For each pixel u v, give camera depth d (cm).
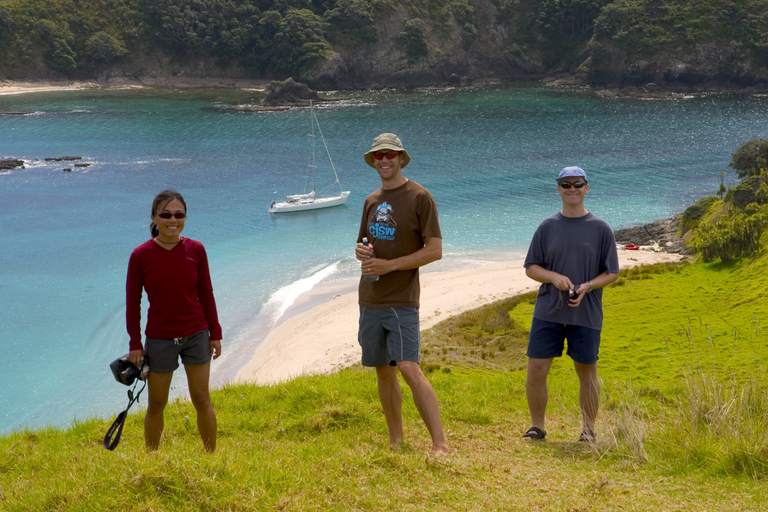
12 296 3691
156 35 13975
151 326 545
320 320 3225
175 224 534
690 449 538
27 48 13362
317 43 13700
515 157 7544
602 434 652
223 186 6538
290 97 11988
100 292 3759
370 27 14050
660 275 3309
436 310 3080
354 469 476
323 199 5775
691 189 6022
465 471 489
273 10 14050
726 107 10994
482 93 13125
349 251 4556
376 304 593
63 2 13838
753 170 4941
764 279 2891
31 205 5756
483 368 2133
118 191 6272
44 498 412
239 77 14038
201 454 467
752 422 577
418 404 587
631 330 2412
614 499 434
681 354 1872
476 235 4816
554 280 645
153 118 10412
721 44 12900
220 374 2667
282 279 3988
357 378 1097
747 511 406
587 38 14475
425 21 14538
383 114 10756
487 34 14938
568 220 666
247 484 418
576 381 1123
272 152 8112
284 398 907
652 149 7850
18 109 11100
